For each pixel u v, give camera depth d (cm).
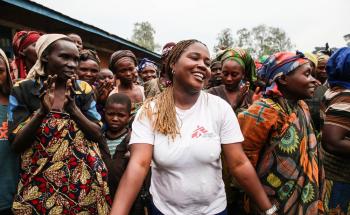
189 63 182
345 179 258
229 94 352
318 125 398
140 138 183
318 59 470
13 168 232
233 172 198
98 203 228
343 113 240
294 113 237
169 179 182
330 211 264
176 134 179
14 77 296
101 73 428
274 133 235
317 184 228
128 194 177
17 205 214
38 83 226
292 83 238
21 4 664
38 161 217
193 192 181
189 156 178
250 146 238
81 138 225
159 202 188
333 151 242
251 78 360
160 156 180
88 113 240
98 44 1192
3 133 232
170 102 185
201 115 187
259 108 236
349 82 252
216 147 183
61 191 216
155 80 453
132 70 390
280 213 228
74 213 218
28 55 287
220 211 191
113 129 308
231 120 193
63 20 814
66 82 224
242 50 350
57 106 226
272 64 246
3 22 735
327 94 265
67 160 219
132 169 179
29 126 208
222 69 349
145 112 187
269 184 233
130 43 1277
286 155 229
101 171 233
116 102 304
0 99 242
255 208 240
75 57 233
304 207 223
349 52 250
